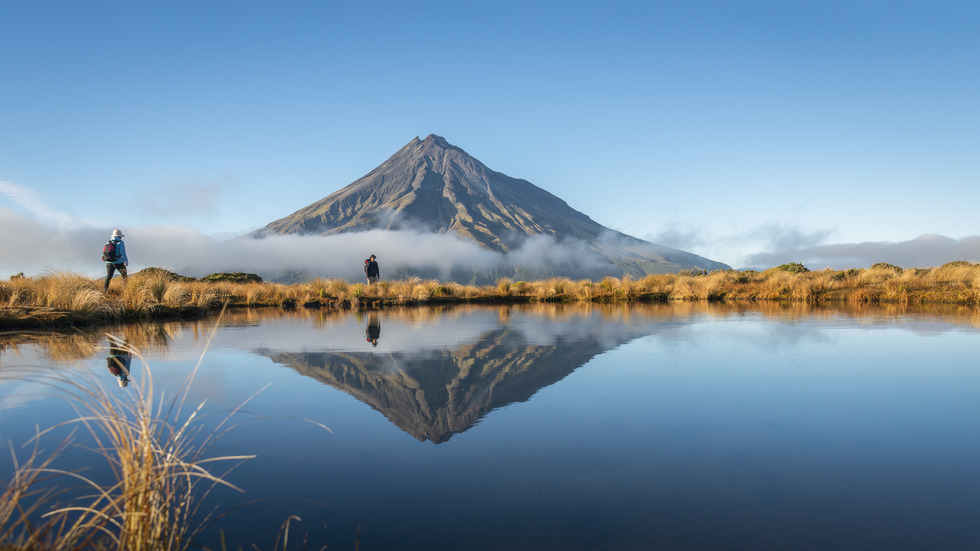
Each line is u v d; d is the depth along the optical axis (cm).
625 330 809
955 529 190
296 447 278
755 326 860
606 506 211
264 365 502
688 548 178
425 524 197
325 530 193
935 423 312
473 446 279
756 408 346
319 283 1866
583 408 349
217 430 304
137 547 162
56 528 195
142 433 175
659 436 292
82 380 421
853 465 249
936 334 732
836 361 518
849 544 180
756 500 215
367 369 484
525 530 192
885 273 2025
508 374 460
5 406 353
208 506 213
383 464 255
